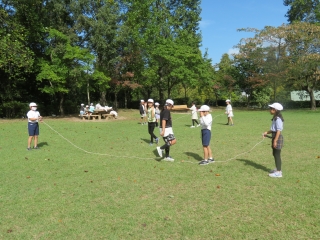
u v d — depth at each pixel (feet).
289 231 13.96
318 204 16.88
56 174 24.03
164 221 15.20
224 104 154.30
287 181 21.13
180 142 39.11
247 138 41.57
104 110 80.53
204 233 13.92
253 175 22.80
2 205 17.62
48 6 88.17
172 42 112.16
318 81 112.98
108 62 100.68
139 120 76.89
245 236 13.57
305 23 107.96
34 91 105.60
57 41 85.71
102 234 14.01
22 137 44.91
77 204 17.58
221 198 18.15
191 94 161.38
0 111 87.25
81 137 44.75
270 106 22.27
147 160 28.63
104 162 28.02
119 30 99.91
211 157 27.20
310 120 66.59
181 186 20.53
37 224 15.14
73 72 82.38
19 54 69.15
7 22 69.67
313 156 29.09
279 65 112.98
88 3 91.86
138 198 18.43
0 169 25.79
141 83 118.93
